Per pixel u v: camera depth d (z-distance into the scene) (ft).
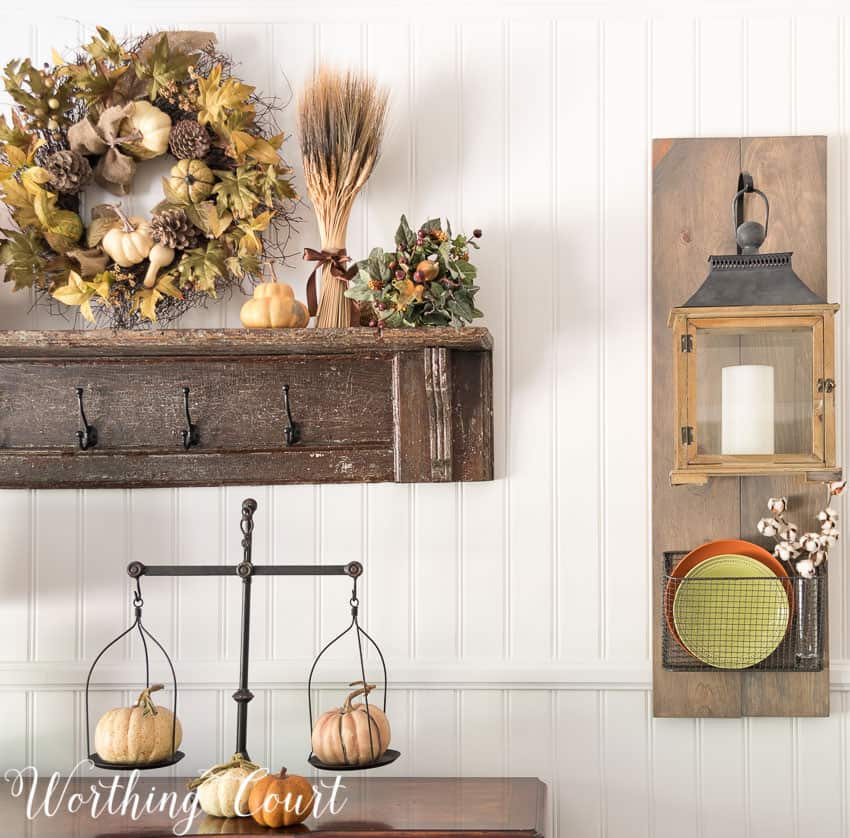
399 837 5.37
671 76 6.82
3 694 6.78
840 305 6.35
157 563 6.83
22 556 6.84
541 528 6.76
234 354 6.63
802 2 6.78
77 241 6.74
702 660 6.44
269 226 6.91
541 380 6.80
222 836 5.40
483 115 6.88
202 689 6.77
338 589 6.80
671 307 6.73
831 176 6.74
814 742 6.59
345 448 6.72
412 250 6.21
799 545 6.38
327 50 6.94
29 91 6.94
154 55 6.67
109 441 6.76
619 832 6.64
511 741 6.71
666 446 6.70
